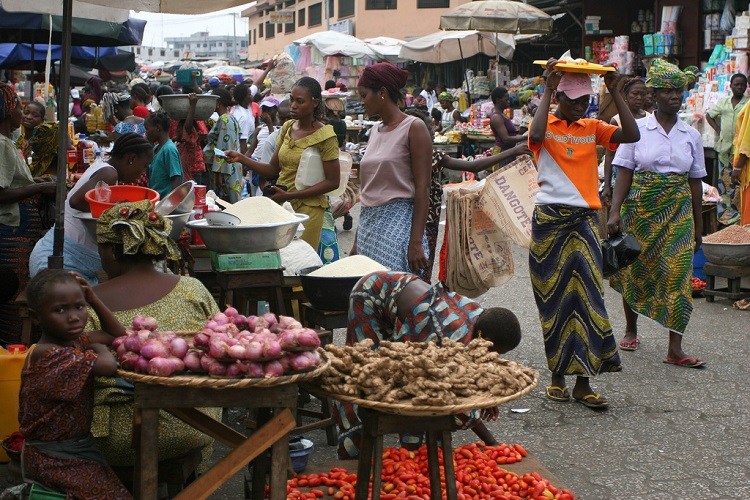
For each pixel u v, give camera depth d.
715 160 11.62
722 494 4.42
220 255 4.88
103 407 3.60
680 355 6.56
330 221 6.26
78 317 3.32
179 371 3.09
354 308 4.20
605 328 5.65
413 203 5.50
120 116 11.51
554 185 5.60
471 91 21.67
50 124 6.85
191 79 12.53
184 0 5.66
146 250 3.70
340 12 45.41
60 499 3.35
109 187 4.73
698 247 6.77
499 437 5.20
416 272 5.51
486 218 6.42
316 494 4.00
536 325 7.70
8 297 5.34
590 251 5.62
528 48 24.78
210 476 3.09
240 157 6.28
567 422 5.43
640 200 6.51
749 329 7.54
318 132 6.02
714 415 5.53
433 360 3.40
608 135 5.65
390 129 5.51
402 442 4.54
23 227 5.80
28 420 3.35
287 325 3.34
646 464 4.80
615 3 16.19
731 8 13.55
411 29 41.72
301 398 5.38
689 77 6.64
